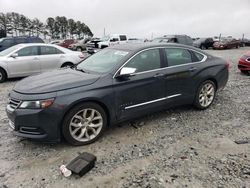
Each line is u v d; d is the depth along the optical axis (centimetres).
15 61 958
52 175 337
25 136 386
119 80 435
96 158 363
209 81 571
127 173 339
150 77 468
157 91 482
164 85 490
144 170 345
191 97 544
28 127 383
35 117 374
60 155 386
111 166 355
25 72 983
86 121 412
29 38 1519
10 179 329
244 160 368
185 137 442
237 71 1148
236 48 3622
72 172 334
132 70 429
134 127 483
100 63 481
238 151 394
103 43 2964
